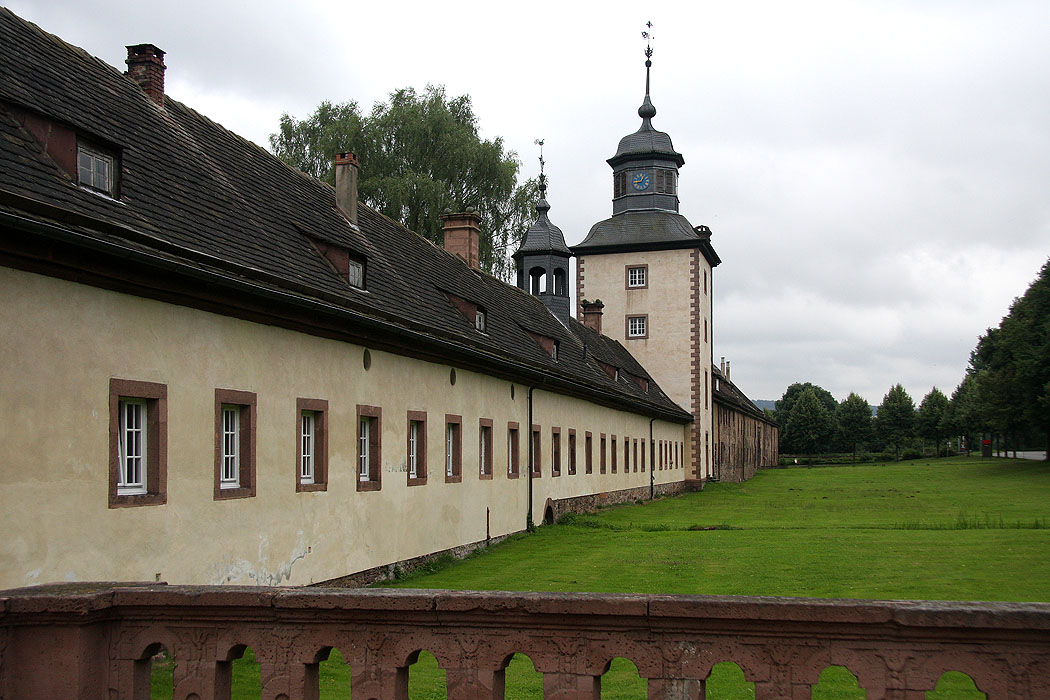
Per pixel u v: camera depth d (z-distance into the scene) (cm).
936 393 11519
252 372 1357
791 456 12519
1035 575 1709
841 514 3381
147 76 1655
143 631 617
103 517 1052
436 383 2053
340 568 1600
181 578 1184
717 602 543
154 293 1144
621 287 5641
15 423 941
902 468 7981
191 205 1390
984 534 2431
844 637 532
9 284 941
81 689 599
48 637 604
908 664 525
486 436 2427
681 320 5559
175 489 1179
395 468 1825
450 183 4306
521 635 573
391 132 4269
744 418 8056
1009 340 6562
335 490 1589
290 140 4250
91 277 1041
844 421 12781
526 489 2738
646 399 4569
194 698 608
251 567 1339
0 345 927
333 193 2198
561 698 564
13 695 604
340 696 916
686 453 5534
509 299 3444
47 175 1080
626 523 3056
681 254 5572
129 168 1303
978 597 1500
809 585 1642
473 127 4575
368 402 1719
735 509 3734
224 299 1272
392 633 588
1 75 1184
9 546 927
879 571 1795
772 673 540
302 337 1496
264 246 1505
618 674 1076
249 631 605
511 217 4459
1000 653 513
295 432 1466
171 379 1179
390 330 1730
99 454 1050
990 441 9131
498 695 578
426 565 1958
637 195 5775
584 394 3400
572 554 2198
